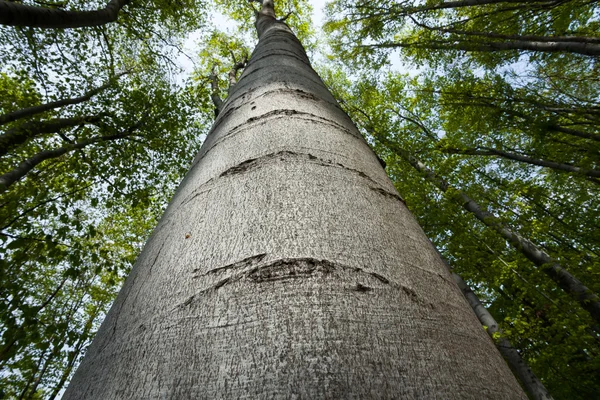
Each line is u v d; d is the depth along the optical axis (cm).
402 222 96
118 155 702
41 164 648
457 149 804
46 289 730
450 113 892
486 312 555
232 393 46
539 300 438
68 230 360
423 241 97
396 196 113
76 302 873
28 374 400
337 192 91
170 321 60
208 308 60
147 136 796
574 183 656
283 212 80
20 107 581
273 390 45
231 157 114
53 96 684
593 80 752
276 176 95
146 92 822
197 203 98
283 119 134
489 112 722
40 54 653
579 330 364
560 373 418
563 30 656
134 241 944
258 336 53
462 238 573
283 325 54
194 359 52
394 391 47
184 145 869
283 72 221
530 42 690
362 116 1261
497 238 580
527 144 844
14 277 322
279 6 1279
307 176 95
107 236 911
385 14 927
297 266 64
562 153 601
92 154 637
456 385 51
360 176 105
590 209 587
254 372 48
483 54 873
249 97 177
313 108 155
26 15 327
